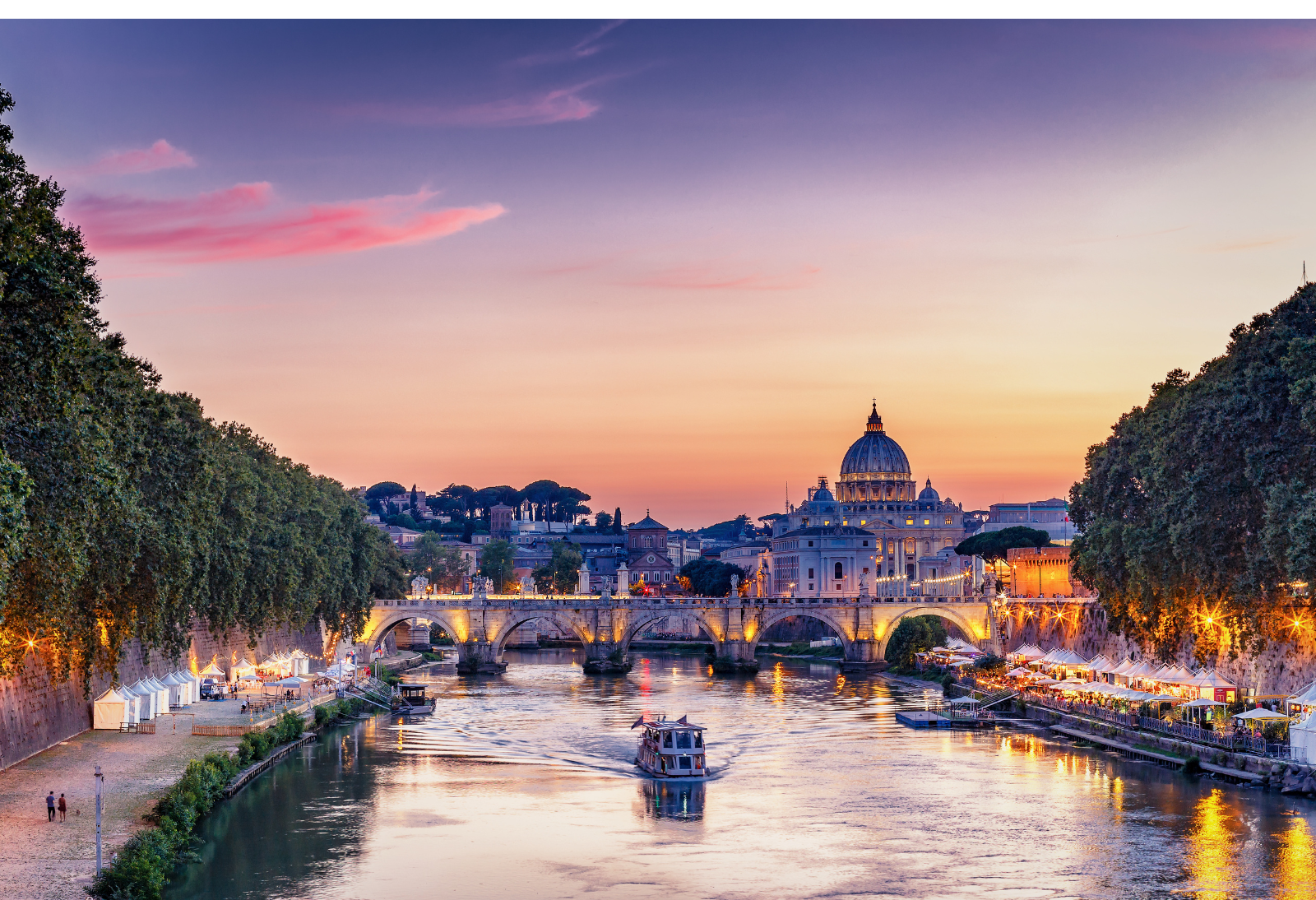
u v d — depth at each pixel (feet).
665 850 280.51
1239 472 356.18
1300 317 369.71
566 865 266.77
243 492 419.54
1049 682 543.80
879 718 524.93
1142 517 448.65
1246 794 333.21
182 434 323.98
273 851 276.21
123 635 319.47
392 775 370.12
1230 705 411.34
